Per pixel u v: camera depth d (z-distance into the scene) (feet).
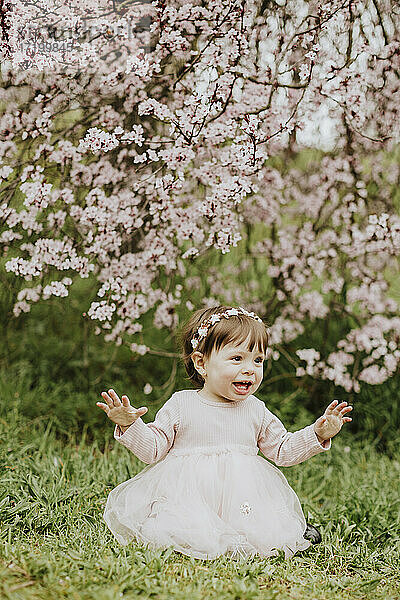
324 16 13.25
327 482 16.06
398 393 20.36
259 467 11.11
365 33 14.34
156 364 22.40
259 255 19.44
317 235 18.51
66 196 14.61
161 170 15.34
